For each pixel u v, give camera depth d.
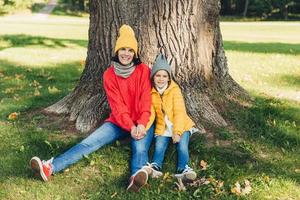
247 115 5.73
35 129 5.51
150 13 5.20
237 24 33.88
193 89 5.45
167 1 5.18
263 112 5.99
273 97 7.08
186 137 4.70
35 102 6.75
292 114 6.14
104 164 4.68
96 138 4.70
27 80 8.56
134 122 4.85
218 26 5.84
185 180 4.37
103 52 5.47
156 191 4.22
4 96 7.34
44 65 10.11
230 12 59.09
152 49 5.25
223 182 4.36
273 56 11.55
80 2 59.09
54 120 5.70
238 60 10.88
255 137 5.33
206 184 4.34
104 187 4.33
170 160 4.74
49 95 7.19
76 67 9.88
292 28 27.86
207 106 5.47
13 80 8.54
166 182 4.39
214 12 5.62
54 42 14.33
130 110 4.85
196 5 5.34
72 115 5.61
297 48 13.73
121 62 4.73
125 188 4.31
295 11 56.16
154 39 5.25
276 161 4.87
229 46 14.28
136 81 4.80
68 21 35.22
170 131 4.72
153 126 4.82
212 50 5.76
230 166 4.70
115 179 4.46
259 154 5.01
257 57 11.38
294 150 5.14
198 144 4.99
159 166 4.55
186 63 5.41
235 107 5.87
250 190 4.27
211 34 5.68
